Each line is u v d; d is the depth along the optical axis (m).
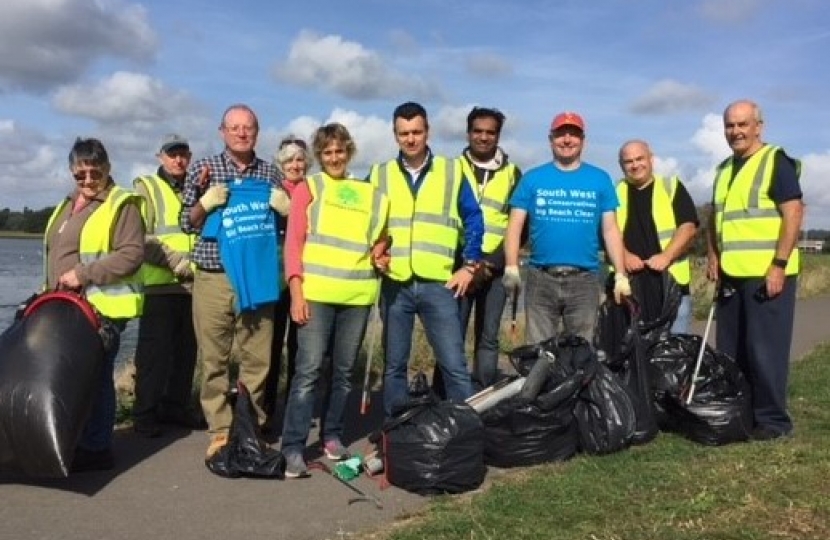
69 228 5.51
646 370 6.30
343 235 5.60
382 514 4.81
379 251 5.76
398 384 6.14
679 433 6.31
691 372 6.37
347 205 5.64
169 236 6.54
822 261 30.23
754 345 6.23
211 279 5.76
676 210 7.05
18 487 5.18
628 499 4.76
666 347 6.57
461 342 6.07
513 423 5.61
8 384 4.86
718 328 6.63
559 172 6.43
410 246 5.96
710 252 6.72
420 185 6.03
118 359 11.26
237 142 5.79
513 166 7.13
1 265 38.94
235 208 5.70
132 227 5.50
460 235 6.14
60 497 5.03
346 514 4.80
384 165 6.16
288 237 5.59
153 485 5.29
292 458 5.50
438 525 4.45
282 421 7.14
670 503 4.63
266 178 5.98
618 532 4.25
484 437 5.38
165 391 6.86
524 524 4.42
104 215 5.44
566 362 5.89
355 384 8.70
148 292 6.39
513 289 6.44
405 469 5.19
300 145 6.23
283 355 8.86
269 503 4.98
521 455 5.62
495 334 7.05
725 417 5.97
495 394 5.76
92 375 5.15
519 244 6.53
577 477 5.20
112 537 4.42
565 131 6.31
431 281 6.00
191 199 5.86
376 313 6.22
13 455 4.84
